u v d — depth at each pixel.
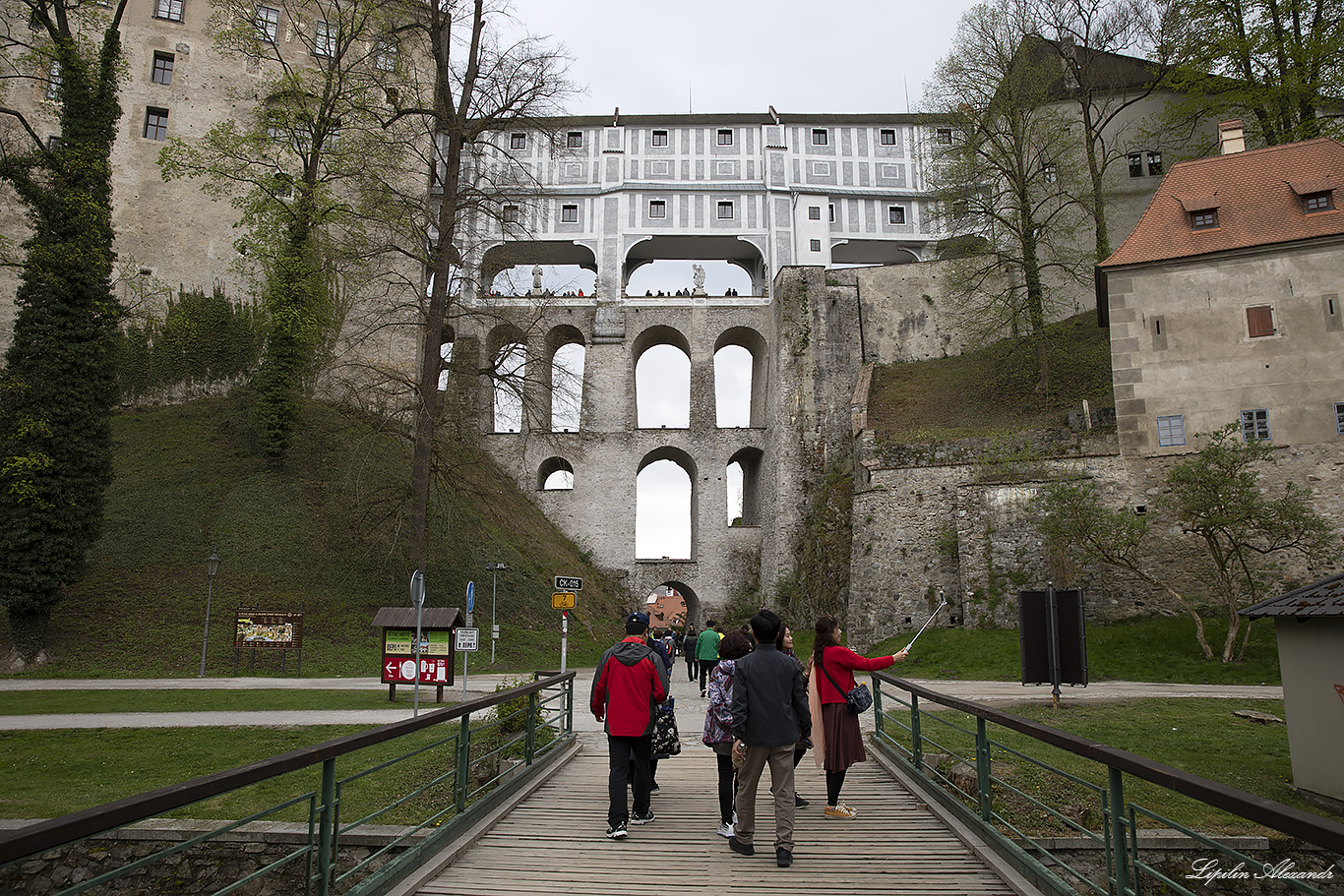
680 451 51.09
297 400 32.62
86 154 24.67
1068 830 9.27
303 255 31.48
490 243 47.44
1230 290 27.80
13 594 21.86
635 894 6.48
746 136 53.84
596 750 12.70
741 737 7.24
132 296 37.91
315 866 5.70
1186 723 14.72
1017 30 39.72
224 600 25.80
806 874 6.91
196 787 4.28
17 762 11.93
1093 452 28.78
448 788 10.55
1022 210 38.69
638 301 51.69
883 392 43.28
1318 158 28.39
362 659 24.81
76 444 23.05
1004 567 29.00
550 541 44.19
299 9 40.06
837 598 37.09
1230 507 22.12
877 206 53.22
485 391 49.47
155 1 42.41
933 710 17.14
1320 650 10.49
